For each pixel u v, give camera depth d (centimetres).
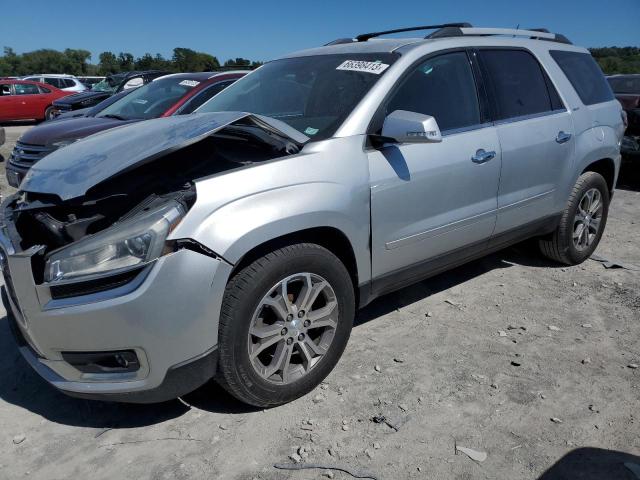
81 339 247
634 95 796
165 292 243
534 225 429
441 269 374
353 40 432
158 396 258
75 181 276
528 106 411
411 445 263
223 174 265
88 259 245
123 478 248
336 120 317
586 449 258
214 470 251
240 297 262
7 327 390
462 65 375
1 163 1140
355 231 304
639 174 790
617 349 345
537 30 473
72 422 289
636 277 459
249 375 273
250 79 416
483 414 284
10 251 261
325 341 304
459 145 353
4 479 250
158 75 1346
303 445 265
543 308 403
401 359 336
